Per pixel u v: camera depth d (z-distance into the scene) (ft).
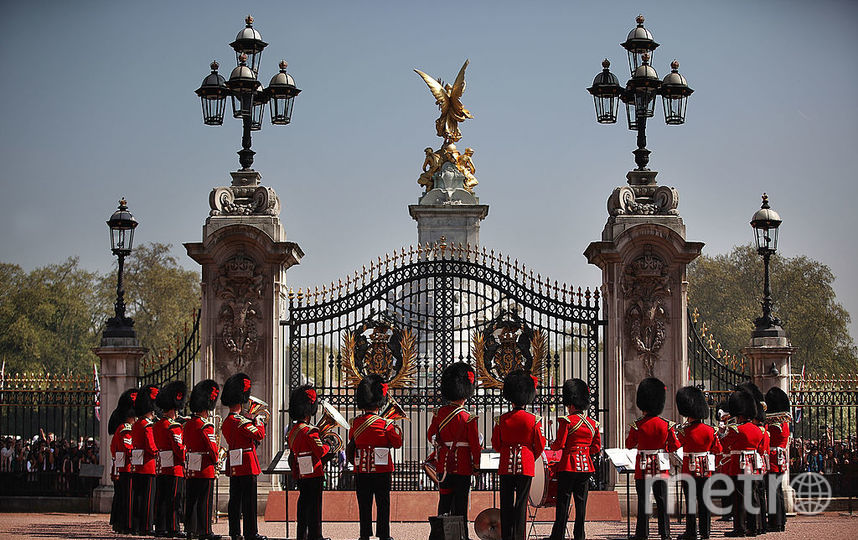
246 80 120.57
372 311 121.19
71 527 107.45
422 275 121.90
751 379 122.42
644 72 121.39
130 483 101.35
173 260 340.39
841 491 125.49
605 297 122.21
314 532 91.25
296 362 121.29
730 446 102.42
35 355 307.37
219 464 97.66
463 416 88.48
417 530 107.04
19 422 263.90
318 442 91.25
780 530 106.52
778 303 319.47
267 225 121.08
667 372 120.88
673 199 122.11
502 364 120.88
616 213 122.01
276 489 119.03
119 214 122.72
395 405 92.17
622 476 118.52
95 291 336.08
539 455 87.66
